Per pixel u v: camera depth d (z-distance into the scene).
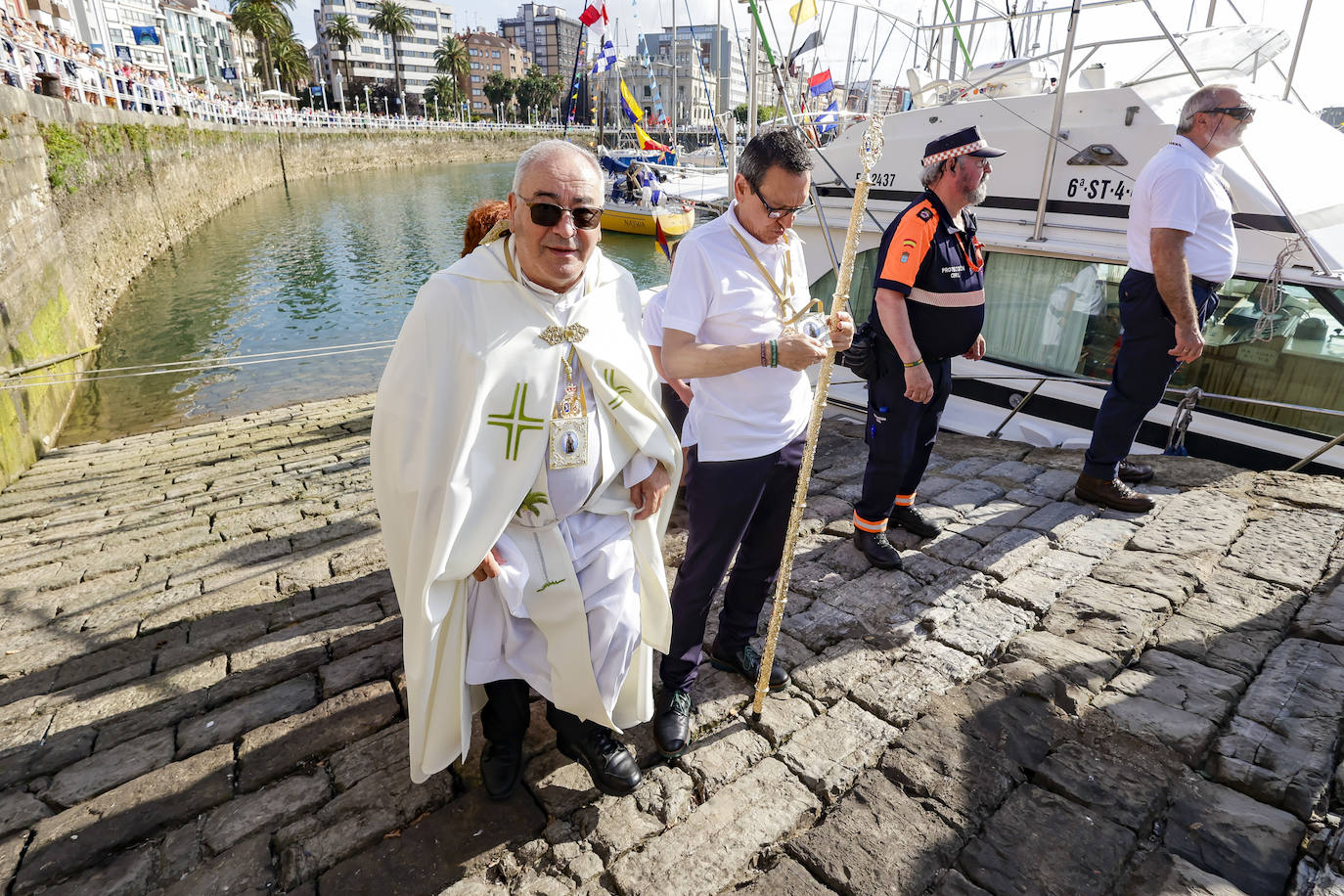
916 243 3.04
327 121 62.94
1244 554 3.28
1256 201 4.23
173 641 3.24
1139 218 3.50
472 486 1.91
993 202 5.46
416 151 77.94
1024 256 5.41
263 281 20.30
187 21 78.44
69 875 2.07
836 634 2.97
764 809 2.18
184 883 2.02
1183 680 2.54
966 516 3.91
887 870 1.96
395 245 26.48
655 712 2.50
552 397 1.96
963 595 3.18
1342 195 4.32
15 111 10.30
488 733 2.28
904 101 8.11
